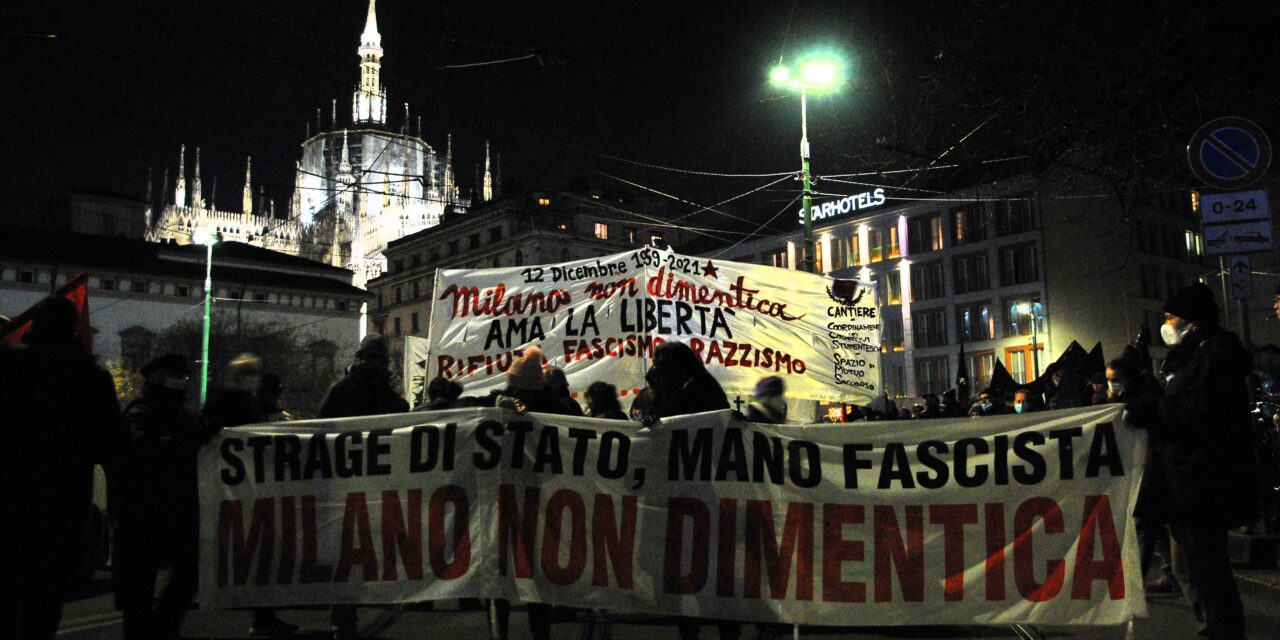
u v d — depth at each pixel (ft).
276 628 21.48
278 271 232.53
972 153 35.68
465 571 18.71
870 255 175.22
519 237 226.58
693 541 18.39
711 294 33.32
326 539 19.19
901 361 169.48
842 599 17.95
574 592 18.42
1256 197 26.68
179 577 18.30
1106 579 17.15
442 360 32.65
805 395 33.73
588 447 18.86
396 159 462.60
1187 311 15.38
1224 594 14.61
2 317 23.79
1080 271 148.46
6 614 14.02
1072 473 17.53
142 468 17.90
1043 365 150.41
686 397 19.04
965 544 17.81
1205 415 14.49
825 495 18.28
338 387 20.74
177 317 207.51
